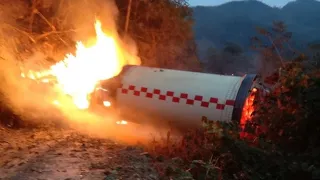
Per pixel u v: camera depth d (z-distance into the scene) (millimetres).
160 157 6227
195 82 9141
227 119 8594
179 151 6969
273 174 6242
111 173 5047
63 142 6816
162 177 5176
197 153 6629
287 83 7113
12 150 6129
